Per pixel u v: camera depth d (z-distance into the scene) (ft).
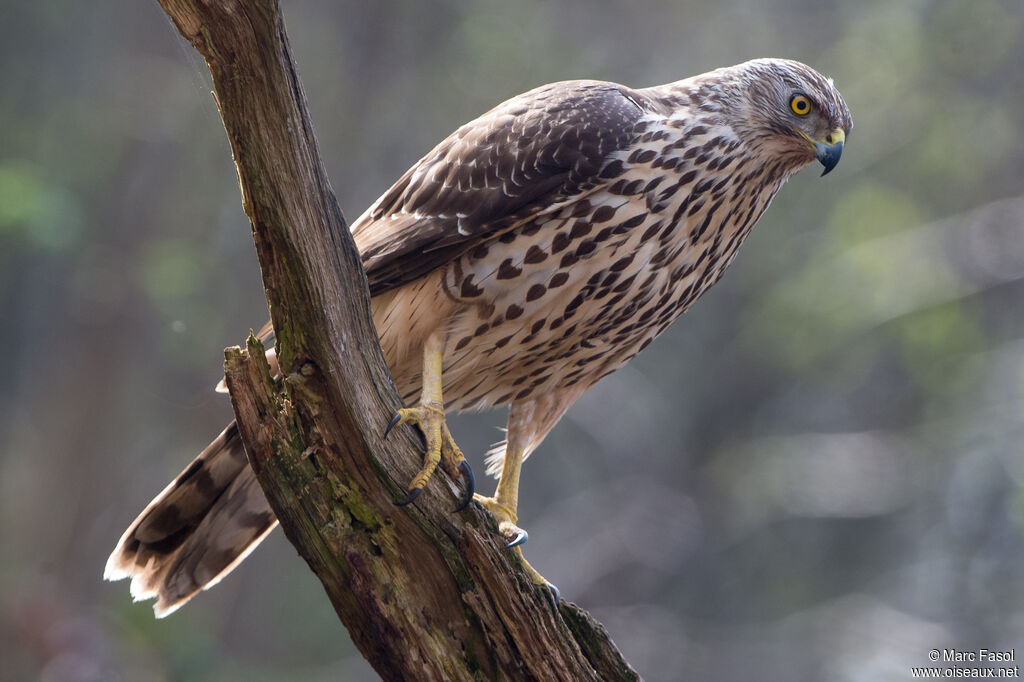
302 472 14.71
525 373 19.52
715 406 61.46
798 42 62.69
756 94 19.69
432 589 15.05
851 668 52.60
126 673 38.19
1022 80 59.82
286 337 14.37
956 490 56.49
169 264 54.90
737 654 56.49
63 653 38.45
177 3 12.67
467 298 18.22
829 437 58.44
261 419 14.70
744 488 58.59
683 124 18.93
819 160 19.97
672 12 63.05
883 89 59.26
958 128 58.80
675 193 18.54
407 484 14.88
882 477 56.75
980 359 56.85
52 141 59.47
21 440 66.85
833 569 61.05
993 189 59.93
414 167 19.45
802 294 56.80
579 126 18.37
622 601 59.82
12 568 54.44
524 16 60.80
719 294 61.77
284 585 61.46
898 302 55.72
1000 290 60.95
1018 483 53.52
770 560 61.41
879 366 61.52
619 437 59.82
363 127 61.41
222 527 19.45
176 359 58.59
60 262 58.39
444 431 15.43
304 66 61.31
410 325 18.45
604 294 18.47
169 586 19.51
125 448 60.54
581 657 15.25
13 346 63.00
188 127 60.13
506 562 14.96
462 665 15.03
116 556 19.30
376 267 18.52
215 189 60.64
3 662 39.04
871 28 60.64
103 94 60.29
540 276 18.15
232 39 12.87
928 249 56.65
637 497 59.26
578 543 58.65
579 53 61.36
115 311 58.85
